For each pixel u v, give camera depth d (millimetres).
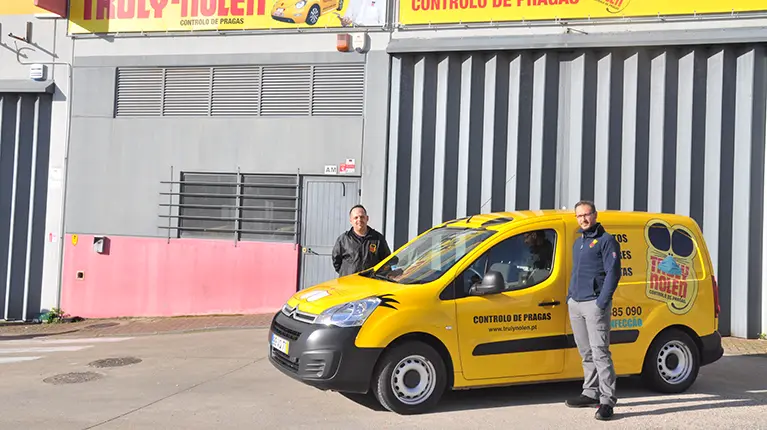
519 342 6039
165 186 11828
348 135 11242
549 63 10648
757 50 10070
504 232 6242
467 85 10852
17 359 8289
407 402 5809
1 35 12273
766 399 6473
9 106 12250
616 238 6449
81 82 12133
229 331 9969
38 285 12125
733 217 10133
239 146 11617
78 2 12125
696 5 10320
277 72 11547
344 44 11133
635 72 10383
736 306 10039
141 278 11805
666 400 6383
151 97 11953
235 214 11586
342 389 5660
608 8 10555
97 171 12047
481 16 10906
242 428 5492
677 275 6613
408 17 11125
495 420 5723
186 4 11828
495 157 10734
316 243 11375
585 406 6121
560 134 10641
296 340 5863
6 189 12281
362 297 5828
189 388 6777
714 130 10172
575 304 5934
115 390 6719
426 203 10914
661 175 10258
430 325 5777
